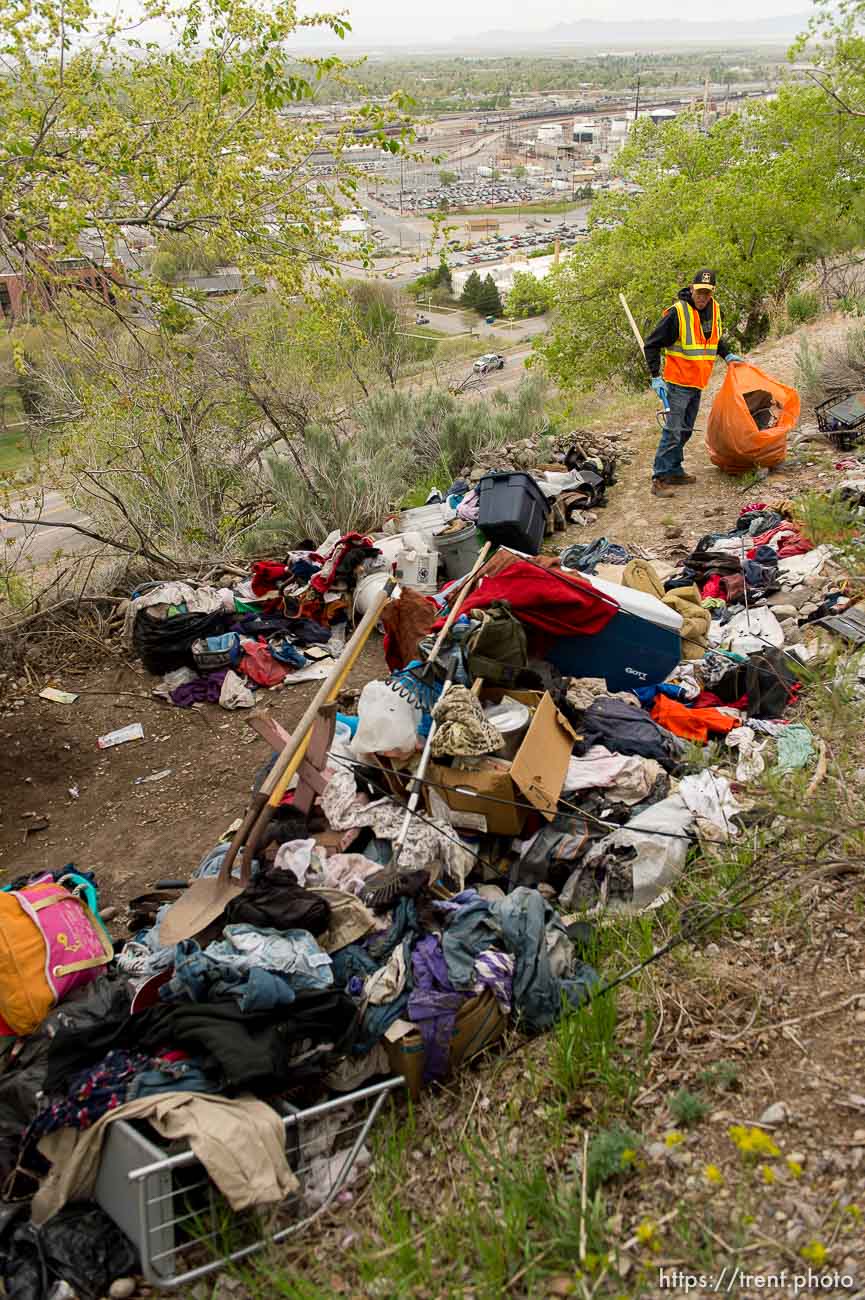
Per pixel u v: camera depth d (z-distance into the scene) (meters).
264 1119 3.20
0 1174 3.47
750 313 20.69
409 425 11.30
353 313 8.80
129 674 7.34
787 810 3.72
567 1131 3.27
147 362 9.15
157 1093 3.31
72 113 7.30
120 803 6.03
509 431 11.12
